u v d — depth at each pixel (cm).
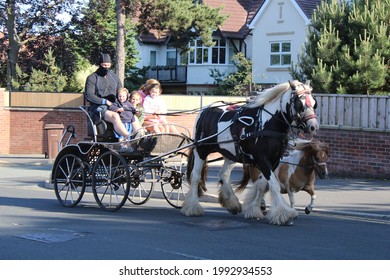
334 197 1390
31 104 2895
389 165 1650
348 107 1739
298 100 1008
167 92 4766
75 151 1283
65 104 2881
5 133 2894
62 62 3859
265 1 3941
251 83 3559
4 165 2430
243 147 1089
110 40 3988
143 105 1296
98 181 1245
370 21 1812
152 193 1448
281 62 3903
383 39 1795
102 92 1262
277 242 923
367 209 1244
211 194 1441
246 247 884
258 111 1072
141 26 3316
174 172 1266
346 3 1956
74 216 1161
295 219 1140
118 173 1215
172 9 3194
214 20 3488
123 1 3109
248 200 1149
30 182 1859
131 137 1196
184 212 1182
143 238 945
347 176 1739
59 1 3856
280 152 1059
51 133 2570
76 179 1286
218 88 3959
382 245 912
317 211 1238
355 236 982
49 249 860
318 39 1909
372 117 1684
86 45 4016
